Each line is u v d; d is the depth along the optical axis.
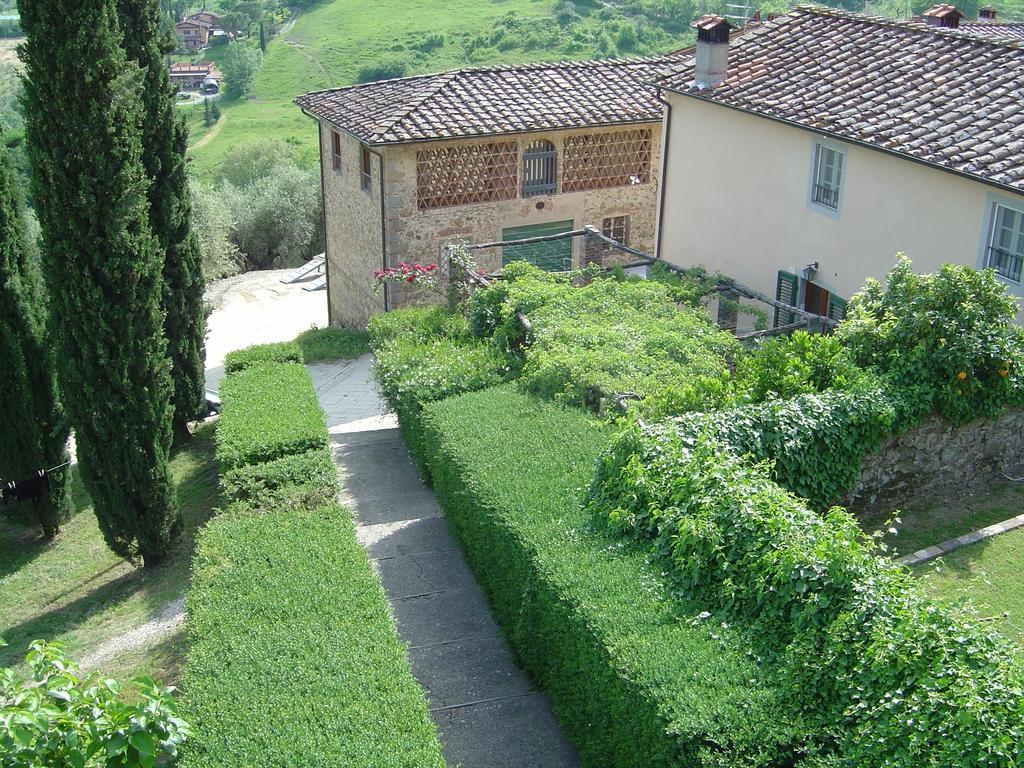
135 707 5.22
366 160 21.84
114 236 11.55
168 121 15.34
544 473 9.50
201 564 8.88
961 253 12.91
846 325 11.41
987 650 6.08
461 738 7.87
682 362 12.23
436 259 21.45
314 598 8.18
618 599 7.38
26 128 11.26
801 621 6.77
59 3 10.76
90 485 12.57
